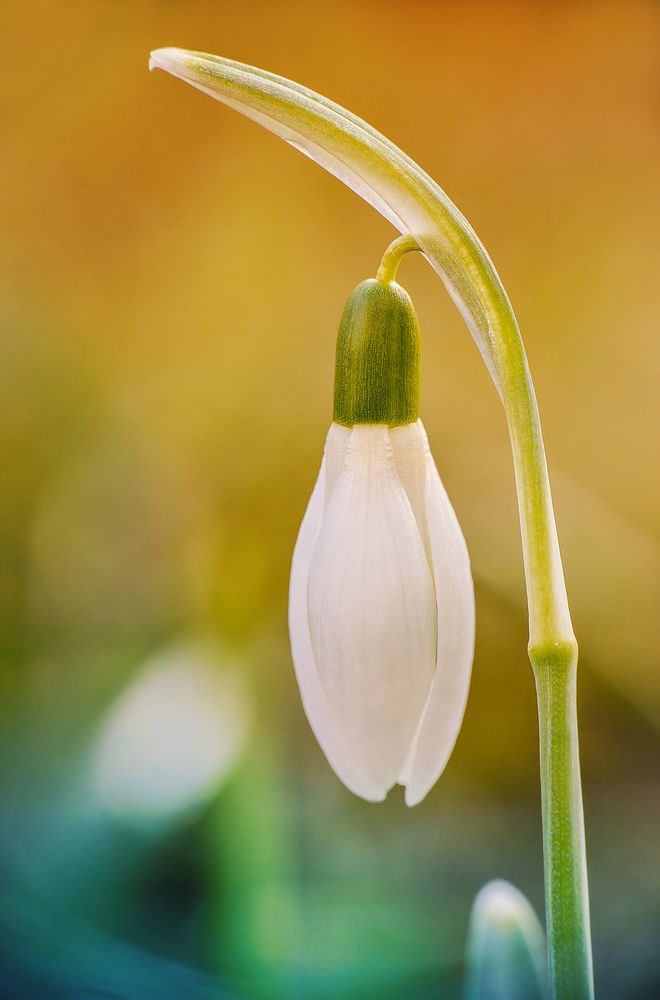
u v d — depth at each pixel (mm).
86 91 463
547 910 177
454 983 259
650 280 448
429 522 180
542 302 452
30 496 405
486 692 382
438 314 438
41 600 385
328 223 460
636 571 408
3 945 251
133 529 406
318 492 183
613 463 435
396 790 330
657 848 327
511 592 395
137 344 454
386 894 292
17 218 461
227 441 437
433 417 427
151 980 243
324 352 452
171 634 367
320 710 181
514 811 349
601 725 385
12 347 430
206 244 463
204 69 180
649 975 269
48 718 319
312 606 179
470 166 464
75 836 274
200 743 297
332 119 179
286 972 257
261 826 282
